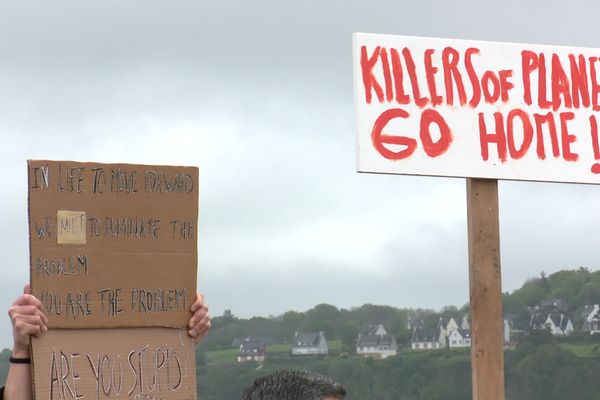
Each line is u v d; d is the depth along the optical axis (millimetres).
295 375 8945
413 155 19031
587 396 59812
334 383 8945
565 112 19875
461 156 19266
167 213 12258
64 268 11734
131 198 12102
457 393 59312
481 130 19375
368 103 18938
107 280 11914
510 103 19594
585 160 19859
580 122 19922
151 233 12172
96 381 11734
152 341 12070
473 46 19516
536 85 19781
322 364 64312
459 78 19375
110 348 11867
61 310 11664
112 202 12016
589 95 20031
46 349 11539
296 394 8727
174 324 12180
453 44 19422
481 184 19531
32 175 11680
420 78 19203
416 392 63000
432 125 19188
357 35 18984
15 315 11398
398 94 19078
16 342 11484
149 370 12000
